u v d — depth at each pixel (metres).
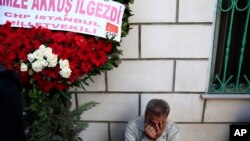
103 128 2.99
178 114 2.91
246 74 2.83
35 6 2.25
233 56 2.78
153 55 2.66
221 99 2.83
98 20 2.24
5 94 1.34
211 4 2.49
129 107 2.88
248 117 2.91
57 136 2.35
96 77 2.76
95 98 2.85
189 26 2.56
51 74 2.05
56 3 2.24
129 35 2.59
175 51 2.64
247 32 2.70
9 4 2.25
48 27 2.23
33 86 2.12
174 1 2.48
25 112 2.29
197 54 2.65
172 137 2.53
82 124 2.48
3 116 1.33
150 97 2.83
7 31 2.14
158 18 2.53
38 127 2.27
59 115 2.30
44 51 2.02
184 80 2.75
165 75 2.73
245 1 2.58
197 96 2.82
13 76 1.45
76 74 2.11
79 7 2.24
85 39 2.18
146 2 2.49
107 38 2.22
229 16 2.63
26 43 2.08
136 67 2.71
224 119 2.93
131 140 2.55
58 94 2.21
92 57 2.12
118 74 2.74
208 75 2.73
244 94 2.80
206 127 2.97
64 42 2.13
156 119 2.32
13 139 1.40
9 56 2.05
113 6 2.26
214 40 2.65
